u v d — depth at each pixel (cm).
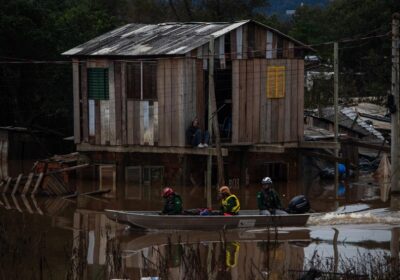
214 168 5241
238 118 5191
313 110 6975
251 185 5306
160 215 3541
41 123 7094
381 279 2411
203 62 5112
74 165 5509
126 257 3106
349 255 3097
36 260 2909
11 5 6600
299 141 5506
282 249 3228
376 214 4038
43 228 3738
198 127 5059
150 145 5206
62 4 8694
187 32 5344
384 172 5628
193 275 2562
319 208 4322
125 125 5281
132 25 5866
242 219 3553
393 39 4844
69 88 6931
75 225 3831
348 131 6341
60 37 6938
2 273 2641
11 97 6812
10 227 3675
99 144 5388
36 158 6775
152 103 5178
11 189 4916
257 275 2750
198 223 3534
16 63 6350
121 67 5259
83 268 2575
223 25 5291
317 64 6519
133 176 5325
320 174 5694
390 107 4878
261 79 5297
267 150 5122
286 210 3759
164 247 3272
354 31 9219
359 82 8981
